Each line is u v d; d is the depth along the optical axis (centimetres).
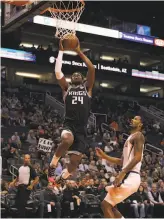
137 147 568
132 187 570
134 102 2998
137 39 2888
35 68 2830
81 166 1477
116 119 2502
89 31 2639
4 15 785
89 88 490
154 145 2275
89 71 489
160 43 3009
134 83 3184
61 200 1197
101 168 1538
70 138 466
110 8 2966
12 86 2683
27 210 1102
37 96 2586
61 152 465
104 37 2966
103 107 2736
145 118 2791
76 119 479
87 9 2811
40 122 2056
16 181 1009
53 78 3120
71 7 638
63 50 494
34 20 2308
